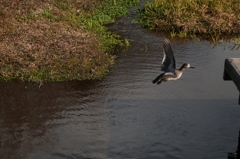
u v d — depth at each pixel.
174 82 12.09
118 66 13.07
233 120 10.19
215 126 9.92
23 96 11.09
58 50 13.24
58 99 11.01
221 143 9.28
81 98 11.09
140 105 10.80
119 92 11.45
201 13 16.77
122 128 9.82
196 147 9.13
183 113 10.47
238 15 16.66
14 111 10.42
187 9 17.12
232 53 14.30
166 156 8.82
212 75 12.55
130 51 14.30
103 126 9.88
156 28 16.42
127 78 12.27
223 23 16.17
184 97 11.24
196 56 13.97
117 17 17.64
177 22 16.17
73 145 9.13
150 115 10.38
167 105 10.82
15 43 13.45
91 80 12.04
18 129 9.69
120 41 14.99
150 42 15.16
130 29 16.42
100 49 13.91
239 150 9.04
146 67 13.05
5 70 12.20
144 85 11.88
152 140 9.36
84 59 12.89
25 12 16.08
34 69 12.27
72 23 15.84
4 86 11.53
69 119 10.14
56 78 11.97
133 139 9.39
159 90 11.61
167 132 9.68
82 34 14.67
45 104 10.77
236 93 11.50
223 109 10.66
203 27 16.12
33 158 8.66
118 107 10.71
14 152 8.84
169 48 6.12
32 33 14.21
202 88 11.74
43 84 11.67
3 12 15.78
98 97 11.17
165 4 17.53
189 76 12.45
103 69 12.62
